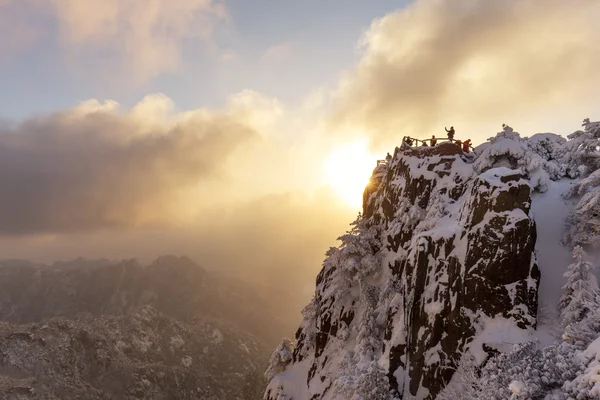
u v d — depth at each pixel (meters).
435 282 38.31
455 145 53.59
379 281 52.53
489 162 47.34
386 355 39.88
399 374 38.16
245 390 196.75
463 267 36.84
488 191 37.22
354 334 51.28
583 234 38.00
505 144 47.31
